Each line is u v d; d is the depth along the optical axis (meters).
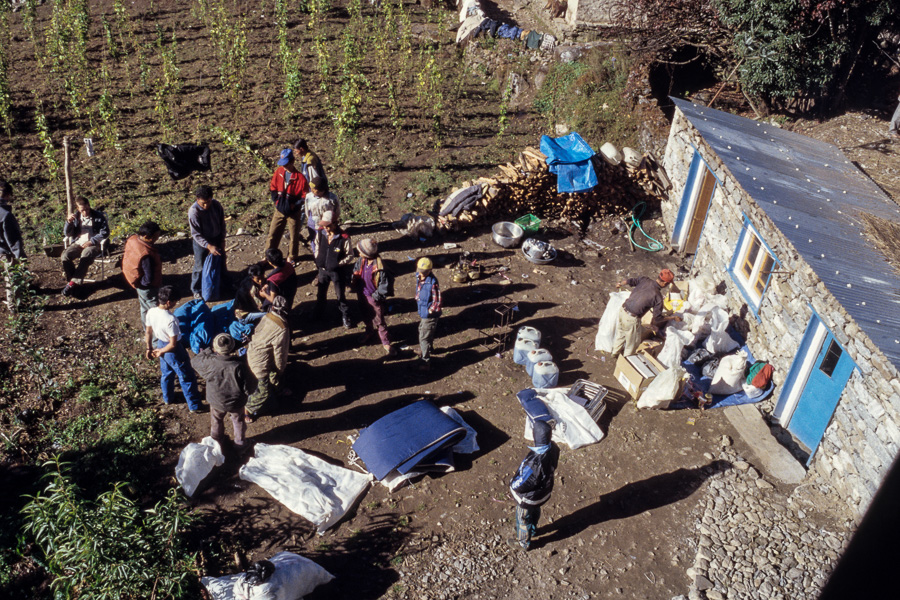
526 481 6.61
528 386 9.34
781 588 6.83
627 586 6.92
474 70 18.95
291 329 10.07
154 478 7.62
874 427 7.19
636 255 12.38
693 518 7.62
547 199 12.92
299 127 15.66
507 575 6.98
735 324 10.36
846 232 9.41
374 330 9.91
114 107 15.49
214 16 20.95
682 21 16.02
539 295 11.12
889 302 7.89
